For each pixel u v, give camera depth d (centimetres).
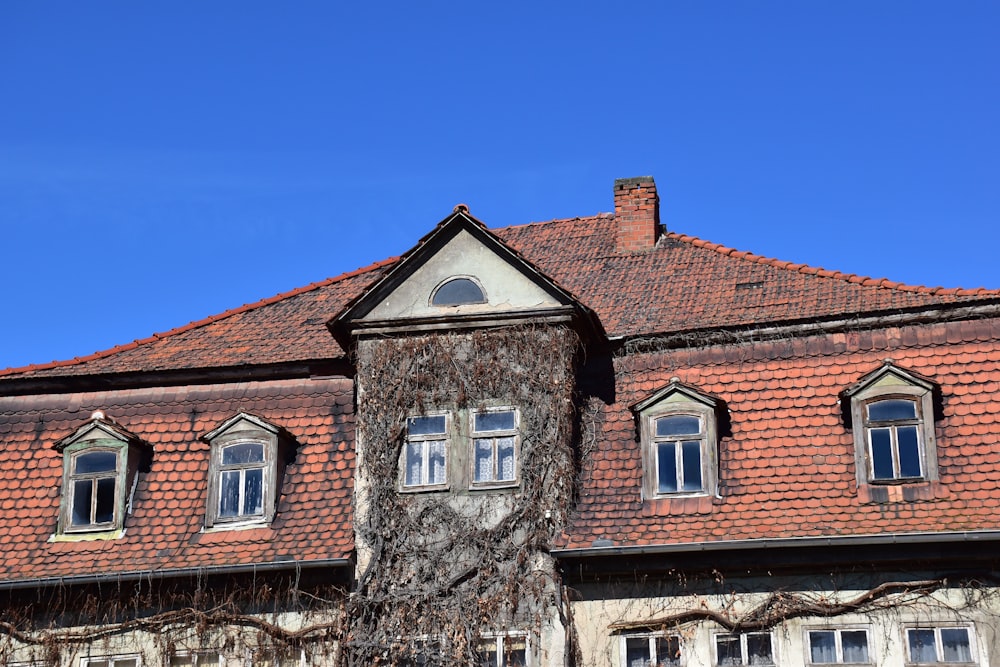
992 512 2158
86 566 2384
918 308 2350
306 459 2467
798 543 2180
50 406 2605
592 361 2478
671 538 2242
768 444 2325
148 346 2734
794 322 2406
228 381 2583
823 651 2172
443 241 2514
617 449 2372
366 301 2489
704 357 2433
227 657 2306
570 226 3064
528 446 2347
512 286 2456
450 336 2444
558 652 2216
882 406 2300
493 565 2283
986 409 2259
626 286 2702
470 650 2230
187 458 2505
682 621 2220
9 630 2370
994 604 2128
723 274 2670
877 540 2150
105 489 2481
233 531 2405
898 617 2155
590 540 2262
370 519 2347
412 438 2408
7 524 2470
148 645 2334
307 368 2550
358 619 2275
